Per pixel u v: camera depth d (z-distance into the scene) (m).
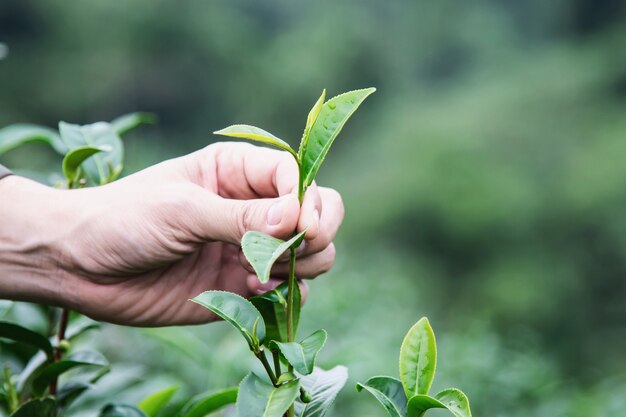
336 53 42.69
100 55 35.16
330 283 7.94
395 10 48.62
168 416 1.63
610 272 24.67
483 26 46.25
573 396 6.32
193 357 2.59
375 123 40.34
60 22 34.34
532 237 26.55
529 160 29.52
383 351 5.59
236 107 39.78
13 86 32.53
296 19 48.88
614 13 38.53
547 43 41.19
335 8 46.25
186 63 38.09
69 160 1.57
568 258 25.47
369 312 7.50
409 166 28.97
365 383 1.20
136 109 36.78
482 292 24.47
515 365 6.88
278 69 41.44
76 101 33.91
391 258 24.67
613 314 23.86
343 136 39.44
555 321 23.59
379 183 29.67
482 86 37.84
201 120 38.84
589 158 27.77
